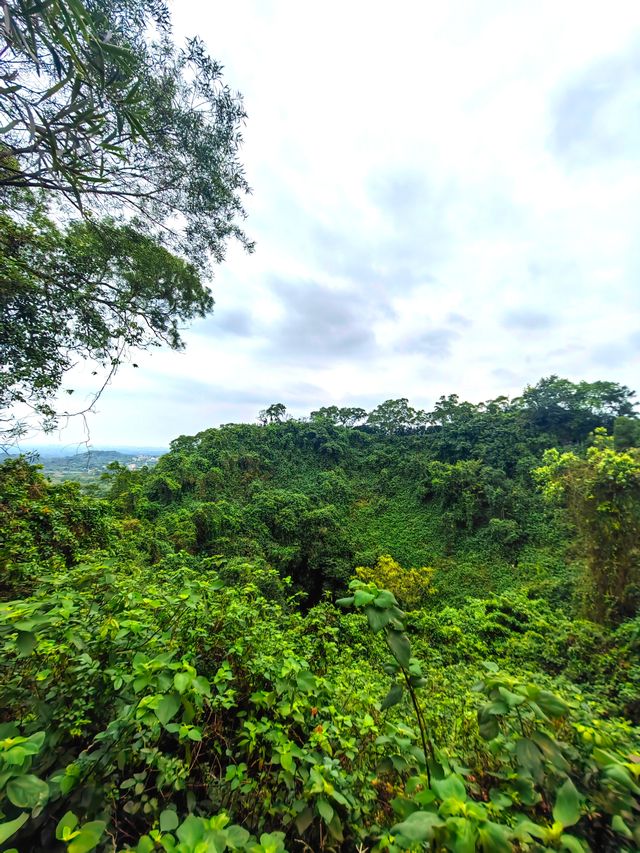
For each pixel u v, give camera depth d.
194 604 1.92
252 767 1.58
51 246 5.17
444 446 36.44
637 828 0.91
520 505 24.05
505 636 8.34
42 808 1.03
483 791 1.33
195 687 1.28
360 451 44.94
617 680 4.84
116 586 2.02
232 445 37.81
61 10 2.07
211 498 26.20
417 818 0.73
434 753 1.27
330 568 21.86
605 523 7.12
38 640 1.57
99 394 5.71
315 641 3.13
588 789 1.05
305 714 1.82
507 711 0.98
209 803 1.36
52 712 1.33
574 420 32.66
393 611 1.10
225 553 17.77
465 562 22.30
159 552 11.81
